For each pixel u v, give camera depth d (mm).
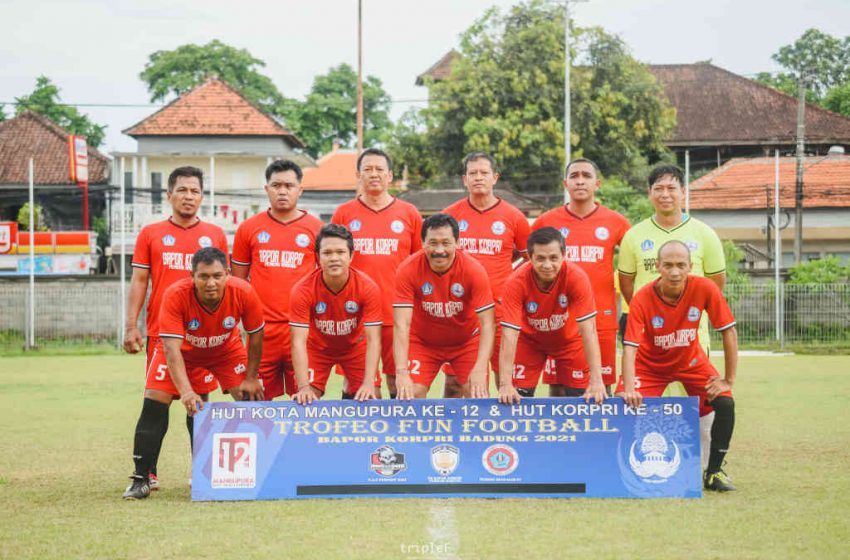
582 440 6652
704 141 48188
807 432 9797
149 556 4969
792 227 37719
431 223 6996
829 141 47500
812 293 25641
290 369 8211
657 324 7031
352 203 8469
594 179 8367
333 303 7203
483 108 37500
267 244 8094
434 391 14398
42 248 32781
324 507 6262
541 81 36719
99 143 52281
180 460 8516
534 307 7344
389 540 5262
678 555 4906
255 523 5750
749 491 6715
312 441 6676
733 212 37969
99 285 28781
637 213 32969
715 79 51594
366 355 7125
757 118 49406
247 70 52719
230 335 7160
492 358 8539
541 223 8609
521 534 5387
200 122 38719
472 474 6652
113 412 12180
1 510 6207
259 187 37688
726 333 6934
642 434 6637
